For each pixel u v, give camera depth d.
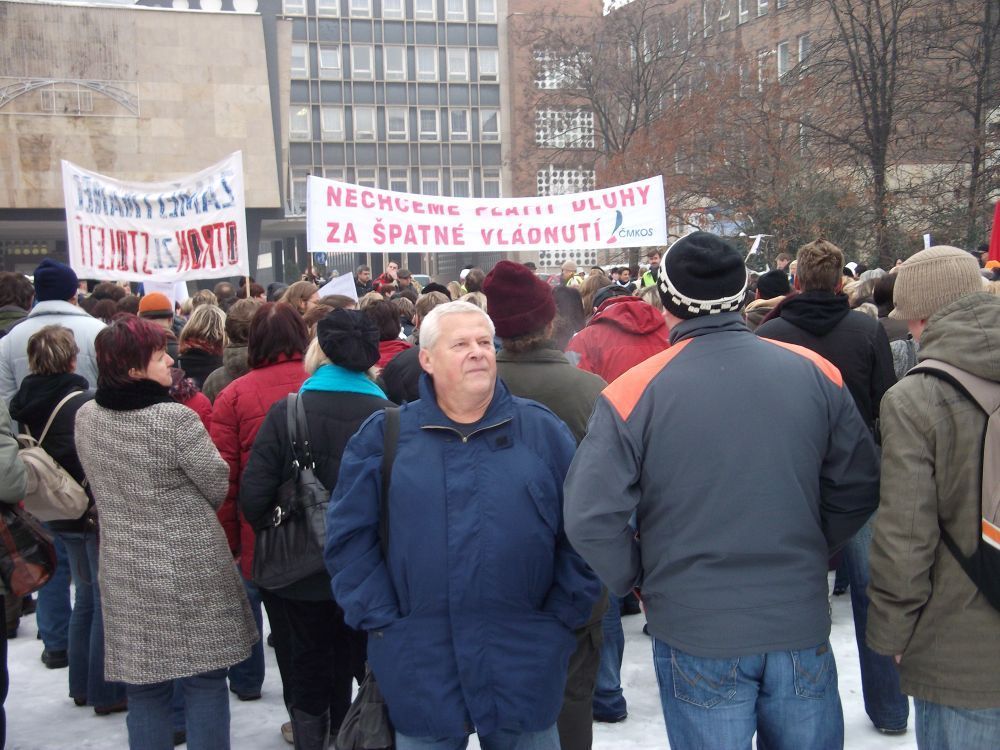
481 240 8.54
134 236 7.93
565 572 2.71
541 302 3.50
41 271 5.54
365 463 2.70
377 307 5.22
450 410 2.72
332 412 3.50
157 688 3.44
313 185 7.93
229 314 4.87
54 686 4.85
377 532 2.73
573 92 37.44
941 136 20.78
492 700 2.61
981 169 20.45
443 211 8.46
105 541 3.38
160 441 3.31
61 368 4.22
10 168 31.38
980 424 2.34
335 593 2.71
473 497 2.62
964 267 2.76
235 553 4.04
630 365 4.67
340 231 8.03
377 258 45.22
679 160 27.62
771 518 2.39
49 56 31.28
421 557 2.61
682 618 2.42
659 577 2.47
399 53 48.53
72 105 31.61
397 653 2.62
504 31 49.25
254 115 33.16
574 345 4.83
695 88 30.59
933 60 22.36
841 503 2.52
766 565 2.40
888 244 20.23
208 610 3.40
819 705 2.44
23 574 3.45
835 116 22.16
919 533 2.36
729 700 2.41
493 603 2.61
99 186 7.87
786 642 2.38
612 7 36.47
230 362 4.82
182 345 5.55
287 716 4.44
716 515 2.39
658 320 4.75
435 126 49.09
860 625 3.87
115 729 4.30
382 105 48.50
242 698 4.64
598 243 8.88
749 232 22.97
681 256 2.52
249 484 3.46
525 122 41.06
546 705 2.65
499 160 49.75
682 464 2.40
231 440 3.94
